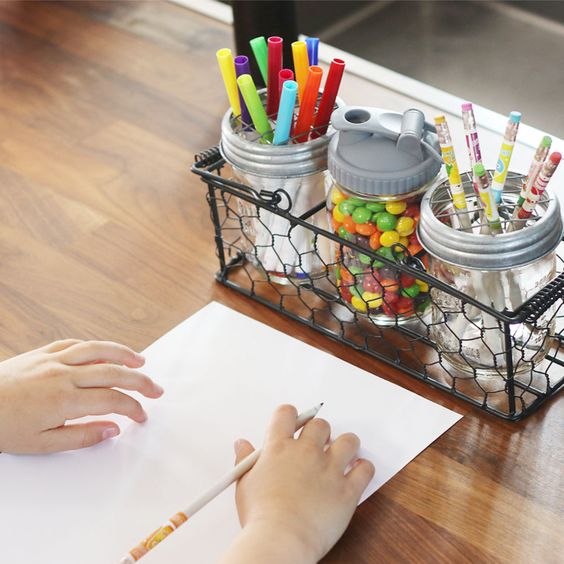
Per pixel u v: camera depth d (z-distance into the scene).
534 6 1.43
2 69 1.29
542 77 1.36
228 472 0.74
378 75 1.18
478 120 1.10
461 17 1.47
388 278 0.85
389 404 0.82
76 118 1.19
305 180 0.87
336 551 0.71
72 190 1.08
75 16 1.38
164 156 1.12
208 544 0.72
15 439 0.78
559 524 0.72
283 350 0.88
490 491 0.74
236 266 0.97
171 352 0.88
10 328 0.92
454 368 0.84
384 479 0.76
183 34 1.32
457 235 0.73
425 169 0.78
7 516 0.75
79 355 0.82
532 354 0.80
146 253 1.00
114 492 0.76
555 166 0.71
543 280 0.77
